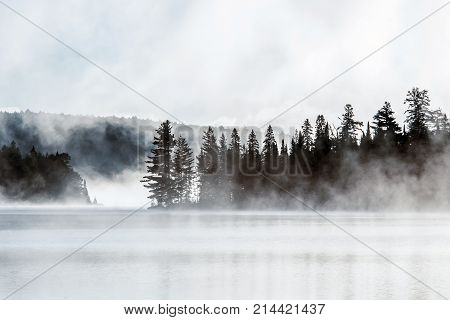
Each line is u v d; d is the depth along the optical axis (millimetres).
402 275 20219
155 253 25812
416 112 83625
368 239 31797
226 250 26844
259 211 77688
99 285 18562
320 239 31906
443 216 62531
